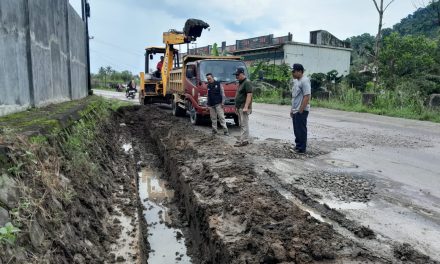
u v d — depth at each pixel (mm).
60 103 8633
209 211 4832
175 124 12367
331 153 8023
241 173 6176
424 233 4102
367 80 26500
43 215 3293
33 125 4734
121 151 10109
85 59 15125
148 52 18484
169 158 8391
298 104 7777
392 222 4391
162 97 18031
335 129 11602
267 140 9484
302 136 7840
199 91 11703
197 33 15305
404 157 7734
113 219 5258
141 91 18438
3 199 2873
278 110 18188
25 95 6145
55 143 4785
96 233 4441
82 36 13914
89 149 6449
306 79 7586
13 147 3537
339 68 34875
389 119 14242
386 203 5020
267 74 28531
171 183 7730
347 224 4289
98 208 5055
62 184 4168
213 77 11023
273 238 3734
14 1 5621
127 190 6555
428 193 5445
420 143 9328
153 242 5324
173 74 14961
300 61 32562
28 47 6227
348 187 5641
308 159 7434
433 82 20734
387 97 17594
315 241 3645
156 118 14320
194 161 7375
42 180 3680
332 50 34094
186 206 6082
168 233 5621
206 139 9258
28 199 3203
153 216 6266
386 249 3701
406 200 5137
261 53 34438
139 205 6164
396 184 5855
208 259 4363
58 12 8828
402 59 24141
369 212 4695
